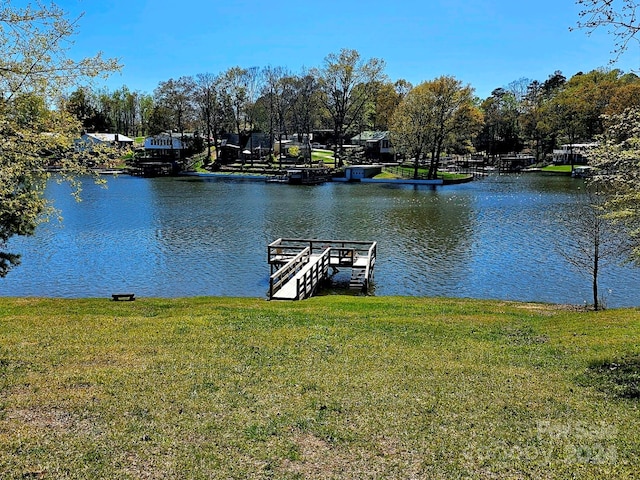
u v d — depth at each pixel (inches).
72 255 994.1
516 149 3836.1
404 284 814.5
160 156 3415.4
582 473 219.3
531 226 1293.1
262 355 386.6
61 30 472.1
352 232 1232.2
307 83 3479.3
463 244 1090.7
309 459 234.7
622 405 291.4
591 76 3272.6
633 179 430.6
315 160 3400.6
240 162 3400.6
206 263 940.6
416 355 393.4
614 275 832.9
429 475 221.5
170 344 414.6
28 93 478.6
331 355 390.3
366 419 275.4
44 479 215.5
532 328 489.4
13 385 317.7
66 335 441.4
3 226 568.7
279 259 878.4
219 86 3289.9
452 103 2482.8
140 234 1200.2
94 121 3757.4
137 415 277.1
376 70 2842.0
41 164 547.5
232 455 237.1
